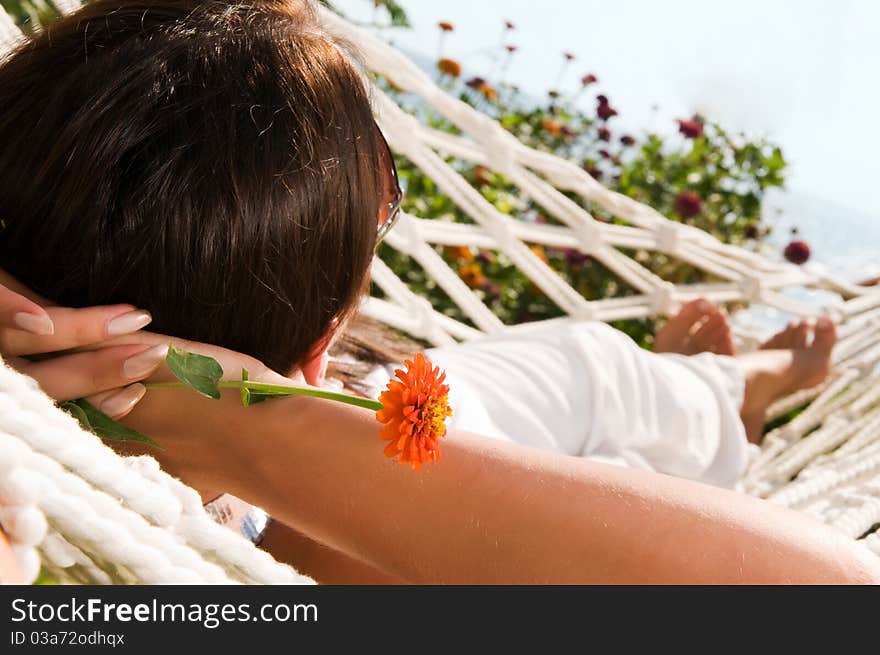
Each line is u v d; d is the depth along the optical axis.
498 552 0.59
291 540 0.98
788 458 1.73
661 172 3.60
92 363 0.66
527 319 3.02
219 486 0.70
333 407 0.67
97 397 0.67
